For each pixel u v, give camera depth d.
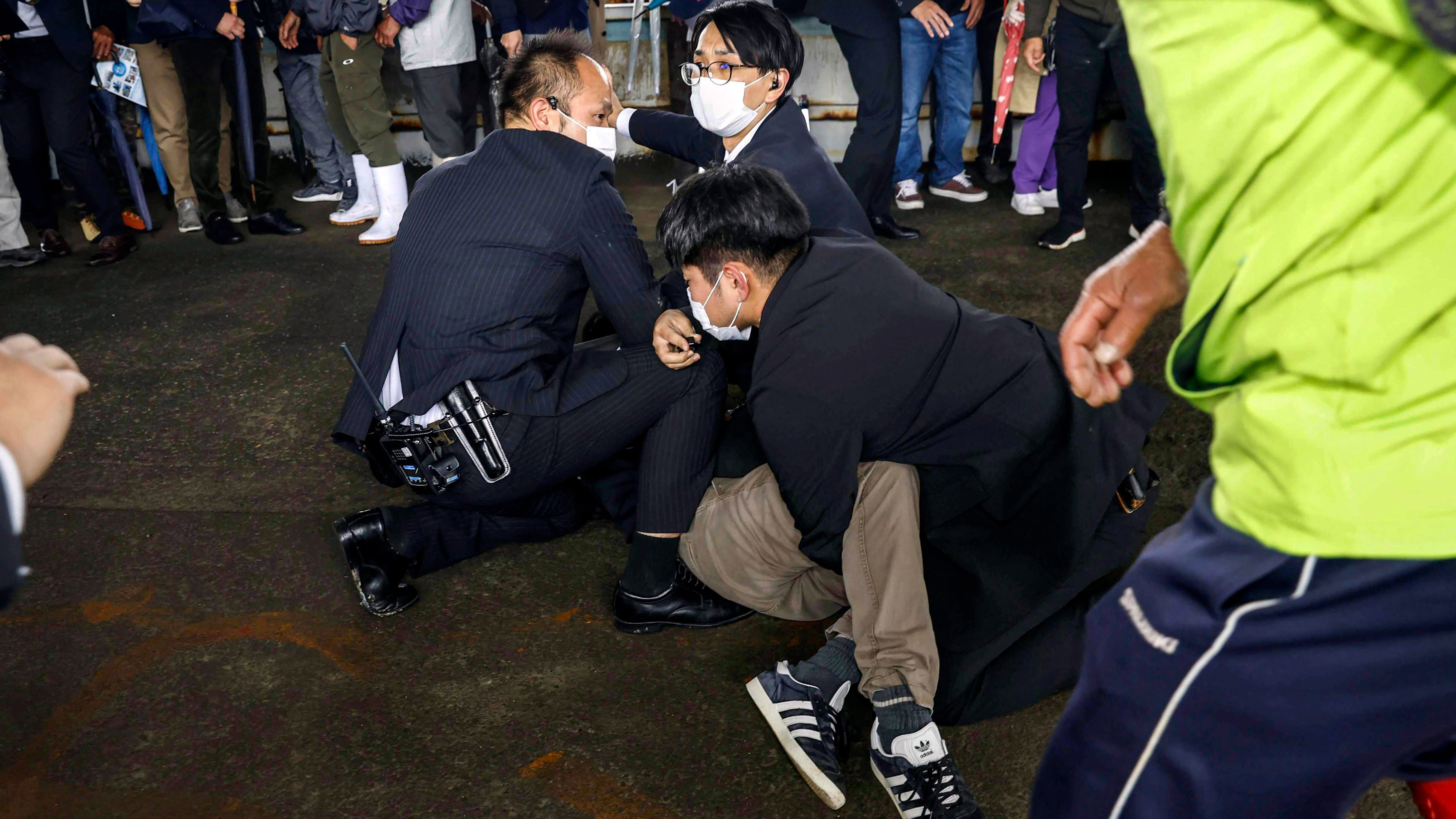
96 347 3.70
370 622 2.35
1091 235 4.50
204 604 2.41
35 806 1.88
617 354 2.26
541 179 2.22
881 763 1.82
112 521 2.71
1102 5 3.83
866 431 1.90
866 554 1.89
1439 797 1.15
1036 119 4.61
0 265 4.47
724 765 1.94
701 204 1.93
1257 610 0.91
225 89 4.64
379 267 4.41
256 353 3.64
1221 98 0.81
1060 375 1.96
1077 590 2.06
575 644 2.27
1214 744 0.97
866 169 4.32
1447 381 0.81
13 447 0.74
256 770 1.95
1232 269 0.87
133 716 2.08
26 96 4.25
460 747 2.00
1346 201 0.79
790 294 1.90
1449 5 0.65
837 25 4.05
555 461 2.24
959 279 4.11
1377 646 0.88
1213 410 0.98
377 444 2.36
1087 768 1.06
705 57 2.71
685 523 2.19
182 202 4.83
